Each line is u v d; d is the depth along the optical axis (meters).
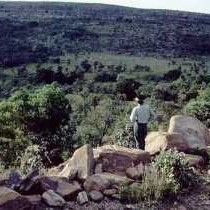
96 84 104.31
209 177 9.28
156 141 10.95
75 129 37.06
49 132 36.38
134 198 7.93
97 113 40.84
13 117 34.06
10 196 7.12
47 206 7.49
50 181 7.99
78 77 121.50
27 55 165.62
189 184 8.62
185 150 10.80
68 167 8.71
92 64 163.25
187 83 61.06
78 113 46.50
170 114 24.36
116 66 160.88
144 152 9.38
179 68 159.00
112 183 8.25
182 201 8.05
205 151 10.87
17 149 24.11
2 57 159.62
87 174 8.41
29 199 7.50
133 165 9.00
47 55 175.75
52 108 37.44
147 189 8.09
